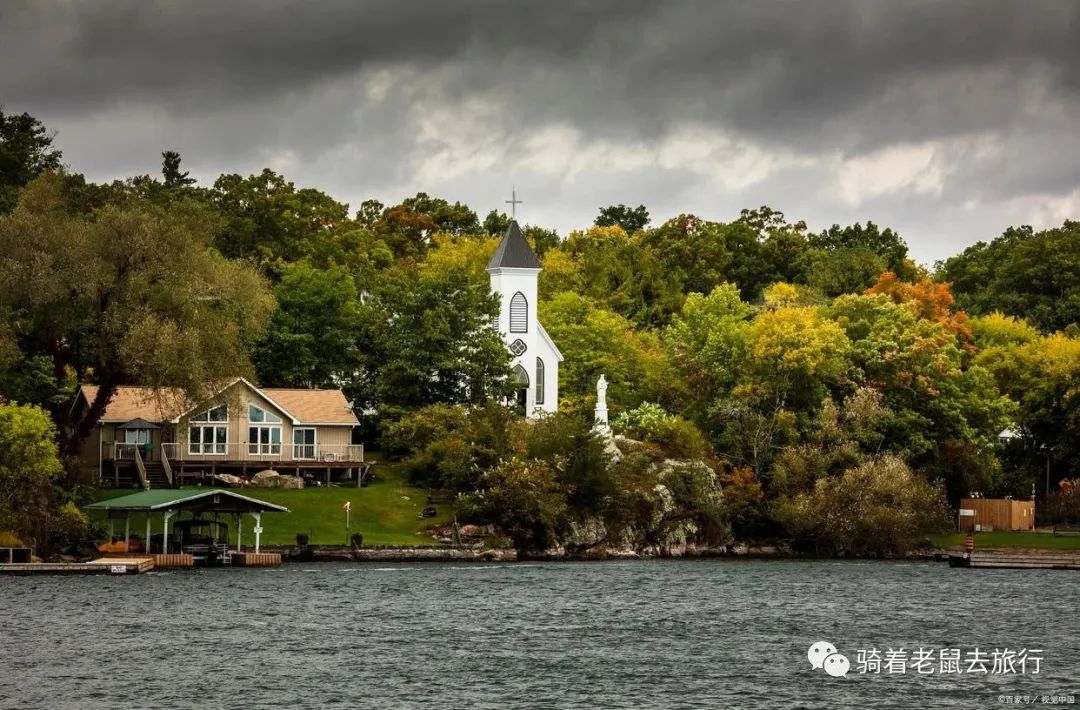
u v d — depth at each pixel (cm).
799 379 15488
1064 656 8369
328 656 7956
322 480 14750
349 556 12800
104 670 7494
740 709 6856
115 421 14238
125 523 12888
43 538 11956
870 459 14825
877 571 13088
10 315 12081
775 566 13438
